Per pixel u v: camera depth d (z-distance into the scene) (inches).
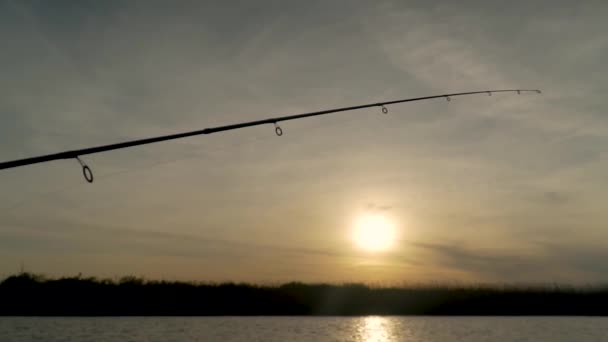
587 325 2058.3
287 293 2679.6
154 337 1536.7
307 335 1649.9
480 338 1582.2
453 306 2755.9
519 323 2165.4
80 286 2340.1
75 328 1769.2
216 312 2532.0
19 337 1493.6
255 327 1914.4
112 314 2364.7
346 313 2657.5
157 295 2450.8
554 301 2704.2
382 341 1504.7
